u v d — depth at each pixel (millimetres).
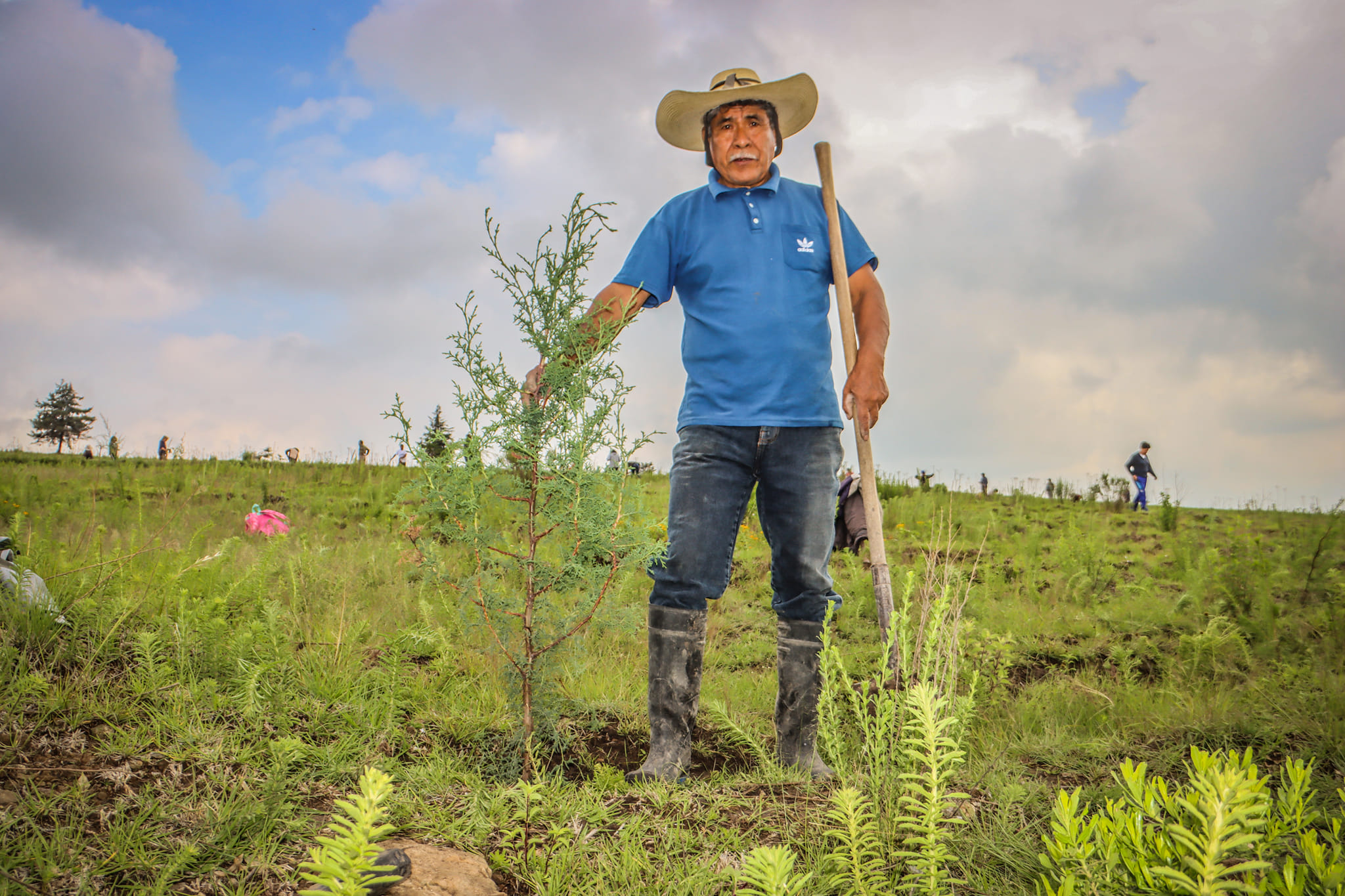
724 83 3188
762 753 2834
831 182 3098
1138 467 16438
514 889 1796
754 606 6473
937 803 1580
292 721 2576
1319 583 5988
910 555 8352
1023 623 5512
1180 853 1236
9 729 2059
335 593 4926
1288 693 3525
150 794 1890
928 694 1682
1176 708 3406
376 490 12031
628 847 1940
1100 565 7297
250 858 1698
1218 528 11820
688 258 3057
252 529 7680
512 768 2510
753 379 2883
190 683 2582
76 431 70375
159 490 10641
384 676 3191
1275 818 1431
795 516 2916
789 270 3000
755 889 1352
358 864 1191
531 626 2574
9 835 1611
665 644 2811
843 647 5117
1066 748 3000
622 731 3230
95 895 1480
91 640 2711
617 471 2576
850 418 2980
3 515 7699
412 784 2279
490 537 2564
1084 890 1365
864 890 1621
